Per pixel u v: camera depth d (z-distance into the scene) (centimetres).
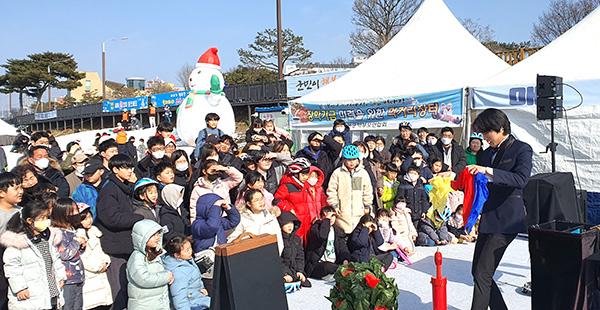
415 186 684
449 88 893
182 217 506
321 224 539
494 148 386
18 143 1026
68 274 406
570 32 874
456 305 455
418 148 744
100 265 433
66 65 5831
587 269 339
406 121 948
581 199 606
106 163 592
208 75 1057
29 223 366
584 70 757
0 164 933
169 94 3056
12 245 357
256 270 352
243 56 3856
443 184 661
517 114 805
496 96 827
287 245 515
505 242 369
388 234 599
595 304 351
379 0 3525
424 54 1055
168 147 700
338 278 358
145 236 388
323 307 463
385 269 566
